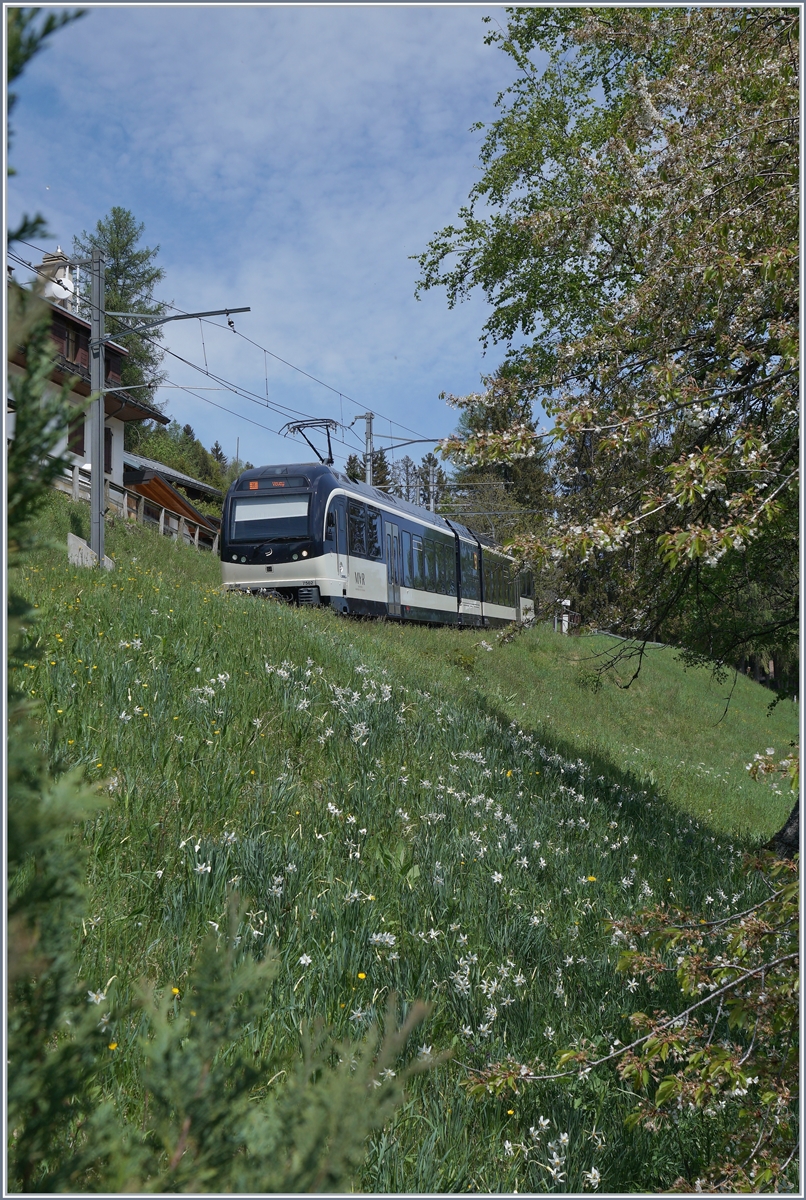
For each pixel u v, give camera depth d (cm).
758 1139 293
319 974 371
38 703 133
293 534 1712
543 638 2673
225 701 682
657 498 451
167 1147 134
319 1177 124
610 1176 326
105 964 328
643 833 863
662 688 2819
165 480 3753
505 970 430
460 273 2008
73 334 2970
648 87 656
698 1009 435
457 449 539
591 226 661
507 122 1927
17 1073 135
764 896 744
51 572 1031
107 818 437
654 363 554
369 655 1209
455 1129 318
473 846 585
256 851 457
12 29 124
